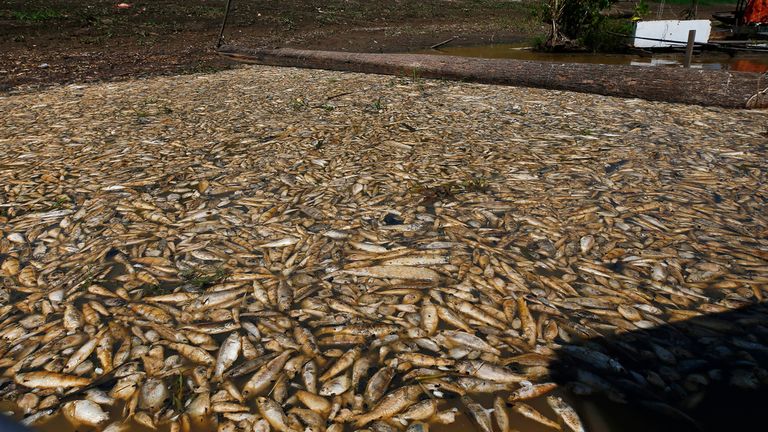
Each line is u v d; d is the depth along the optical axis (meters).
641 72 7.24
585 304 2.49
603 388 1.99
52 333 2.32
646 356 2.15
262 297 2.57
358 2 22.53
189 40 13.02
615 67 7.64
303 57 10.27
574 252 2.94
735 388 1.98
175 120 5.75
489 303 2.51
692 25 13.76
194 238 3.13
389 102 6.70
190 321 2.41
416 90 7.61
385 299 2.55
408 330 2.33
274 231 3.21
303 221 3.34
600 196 3.64
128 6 15.71
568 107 6.48
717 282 2.64
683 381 2.02
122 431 1.83
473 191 3.76
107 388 2.02
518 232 3.16
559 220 3.30
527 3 28.27
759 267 2.76
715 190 3.73
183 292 2.61
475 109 6.31
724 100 6.63
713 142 4.86
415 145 4.83
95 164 4.36
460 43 15.84
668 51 13.96
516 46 15.66
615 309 2.46
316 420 1.87
